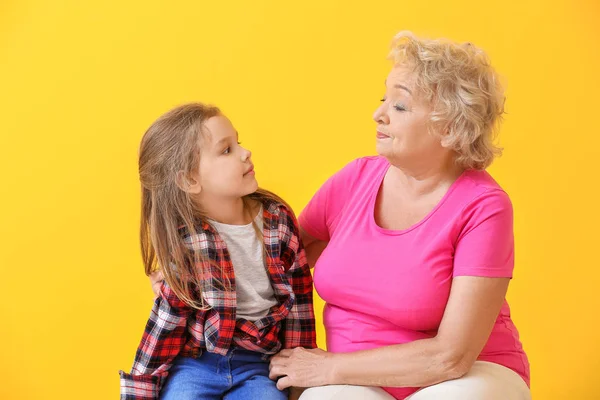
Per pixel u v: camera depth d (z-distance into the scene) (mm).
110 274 3221
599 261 3125
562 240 3145
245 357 2129
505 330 2072
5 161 3250
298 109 3141
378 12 3096
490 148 1996
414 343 1924
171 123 2074
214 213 2115
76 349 3262
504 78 2035
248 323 2098
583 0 3062
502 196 1962
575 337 3168
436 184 2025
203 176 2062
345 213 2150
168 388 2080
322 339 3252
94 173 3207
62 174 3223
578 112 3100
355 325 2061
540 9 3084
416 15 3090
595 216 3119
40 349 3277
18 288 3271
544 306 3180
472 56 1964
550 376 3201
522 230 3166
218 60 3146
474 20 3092
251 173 2096
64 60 3191
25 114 3225
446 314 1912
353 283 2033
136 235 3188
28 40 3201
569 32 3080
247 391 2074
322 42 3111
